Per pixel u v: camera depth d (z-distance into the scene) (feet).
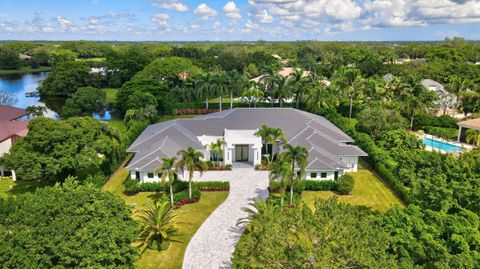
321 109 257.34
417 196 84.48
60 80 364.17
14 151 131.85
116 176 160.86
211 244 106.83
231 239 109.60
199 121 185.06
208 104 301.43
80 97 257.14
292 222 67.67
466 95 255.09
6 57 575.79
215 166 167.94
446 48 507.30
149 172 144.97
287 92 268.00
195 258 99.96
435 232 67.15
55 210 71.82
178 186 143.13
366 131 207.92
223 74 291.38
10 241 63.62
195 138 174.29
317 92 256.32
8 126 187.01
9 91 404.98
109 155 159.94
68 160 130.00
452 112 285.23
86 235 68.95
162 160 135.44
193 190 137.80
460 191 76.02
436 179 80.38
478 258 61.72
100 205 77.66
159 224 103.14
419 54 636.48
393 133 180.55
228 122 184.03
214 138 175.42
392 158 166.71
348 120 252.42
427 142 213.87
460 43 639.35
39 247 64.03
